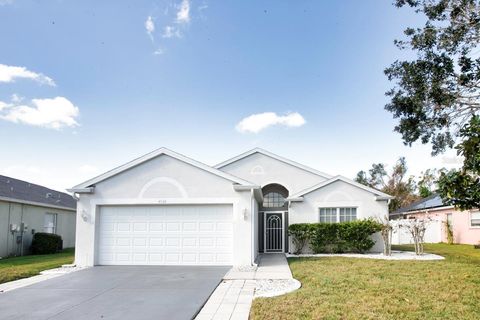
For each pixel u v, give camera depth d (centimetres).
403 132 1867
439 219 2697
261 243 1905
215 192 1333
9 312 738
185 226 1341
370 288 905
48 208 2191
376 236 1783
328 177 2011
